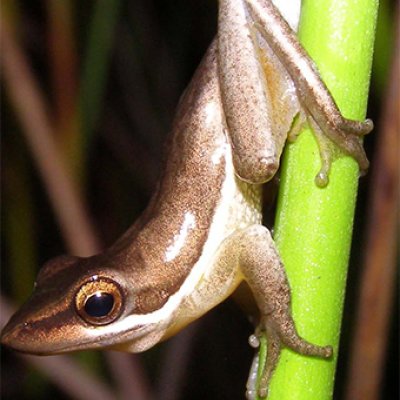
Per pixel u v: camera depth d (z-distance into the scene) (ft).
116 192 0.64
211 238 0.39
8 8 0.52
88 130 0.54
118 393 0.55
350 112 0.34
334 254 0.33
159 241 0.39
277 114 0.36
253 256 0.37
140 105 0.64
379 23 0.45
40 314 0.39
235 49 0.37
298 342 0.33
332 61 0.33
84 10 0.55
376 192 0.44
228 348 0.60
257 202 0.39
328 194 0.33
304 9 0.34
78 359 0.54
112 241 0.64
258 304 0.37
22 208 0.59
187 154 0.39
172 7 0.61
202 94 0.39
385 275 0.45
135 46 0.62
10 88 0.53
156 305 0.39
